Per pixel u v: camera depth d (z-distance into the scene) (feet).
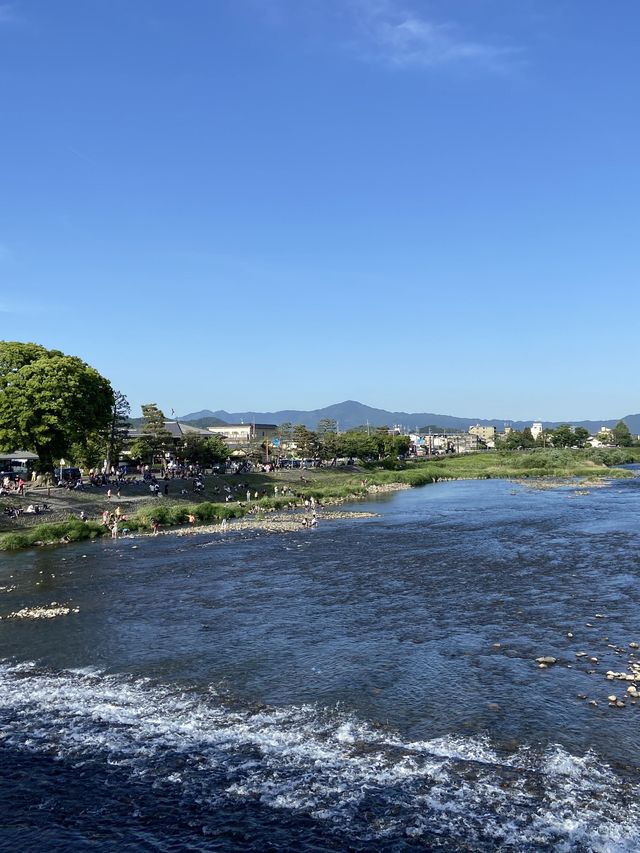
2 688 89.56
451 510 283.38
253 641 106.52
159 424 344.90
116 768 68.64
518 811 58.95
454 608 122.72
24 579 152.25
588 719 75.82
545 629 108.78
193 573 157.38
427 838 55.62
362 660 96.58
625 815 57.98
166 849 55.16
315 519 244.83
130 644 106.22
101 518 237.86
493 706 79.82
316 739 73.05
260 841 55.83
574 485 419.74
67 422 248.32
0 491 234.17
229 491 318.65
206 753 71.10
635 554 168.55
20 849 55.36
